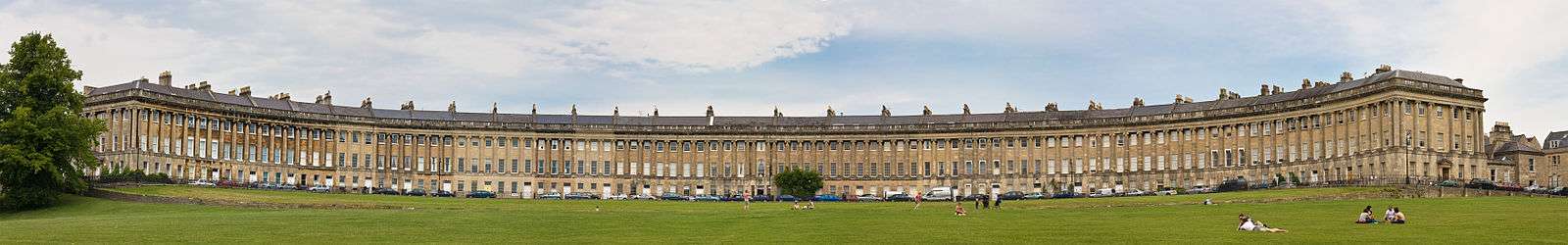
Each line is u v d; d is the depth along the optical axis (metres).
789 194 157.38
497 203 113.81
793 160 172.75
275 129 156.00
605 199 135.25
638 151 173.12
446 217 85.31
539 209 103.94
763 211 98.19
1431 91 135.62
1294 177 137.88
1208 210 91.62
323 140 160.50
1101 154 160.88
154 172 136.75
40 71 109.06
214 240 64.75
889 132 170.88
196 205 107.00
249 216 87.44
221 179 144.50
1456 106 137.75
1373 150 135.75
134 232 69.44
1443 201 96.38
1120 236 65.19
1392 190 115.81
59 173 105.25
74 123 108.38
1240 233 66.12
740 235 68.69
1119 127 160.12
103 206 106.50
